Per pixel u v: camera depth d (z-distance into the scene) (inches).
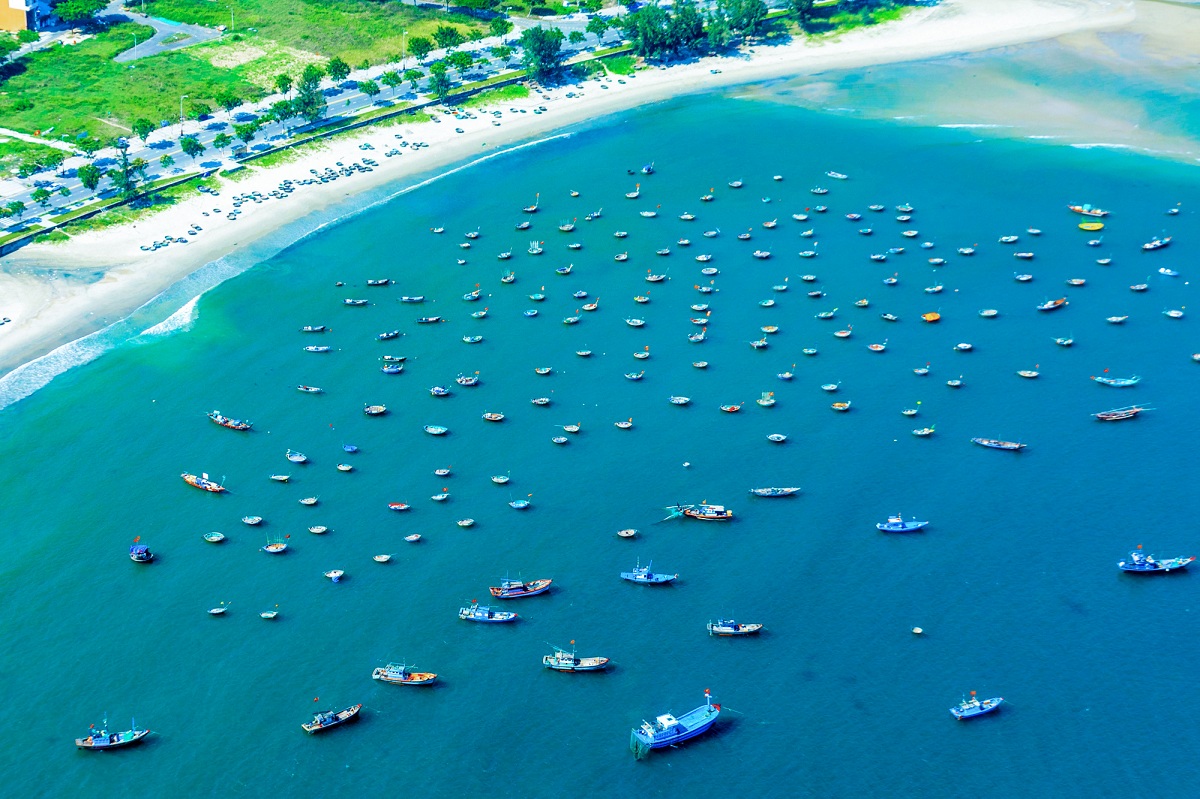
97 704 7140.8
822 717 7037.4
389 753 6845.5
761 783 6638.8
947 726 6973.4
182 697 7190.0
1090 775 6673.2
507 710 7101.4
